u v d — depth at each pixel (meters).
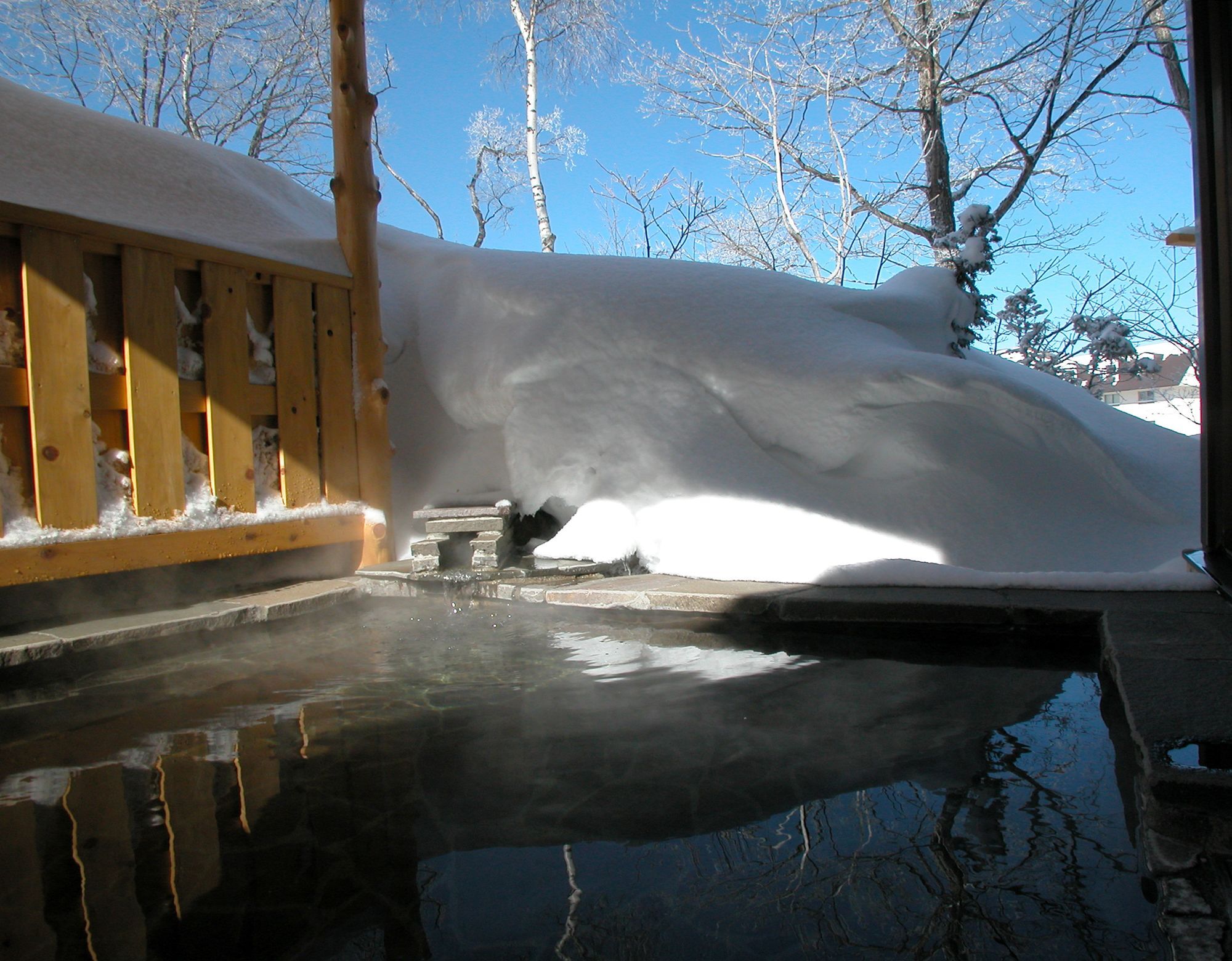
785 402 4.00
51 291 3.02
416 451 4.73
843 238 13.03
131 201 3.87
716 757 1.84
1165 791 1.48
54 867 1.40
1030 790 1.62
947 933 1.14
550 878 1.33
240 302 3.71
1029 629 2.84
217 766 1.85
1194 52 2.76
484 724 2.10
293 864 1.39
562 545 4.07
